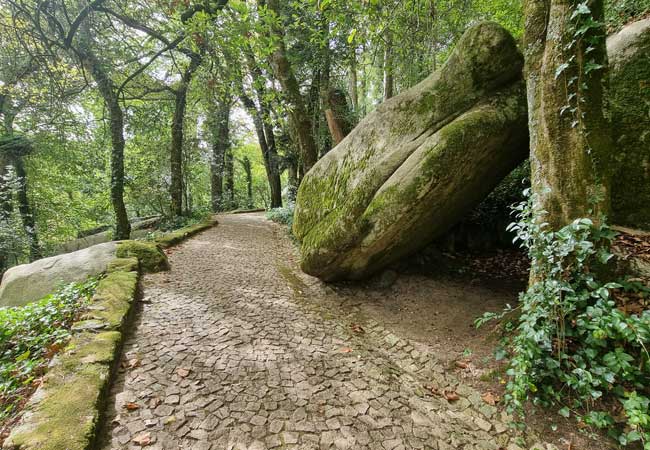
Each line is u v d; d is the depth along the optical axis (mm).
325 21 6484
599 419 2119
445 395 2762
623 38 3814
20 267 5121
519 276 5266
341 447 2127
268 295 4680
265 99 6367
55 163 11664
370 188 4105
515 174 6156
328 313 4336
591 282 2307
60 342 2877
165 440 2021
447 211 4520
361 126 4637
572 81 2541
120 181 9672
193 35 5695
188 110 14000
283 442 2113
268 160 17031
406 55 6219
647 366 2029
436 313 4293
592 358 2270
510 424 2381
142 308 3818
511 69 3551
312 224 5078
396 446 2178
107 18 8820
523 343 2438
